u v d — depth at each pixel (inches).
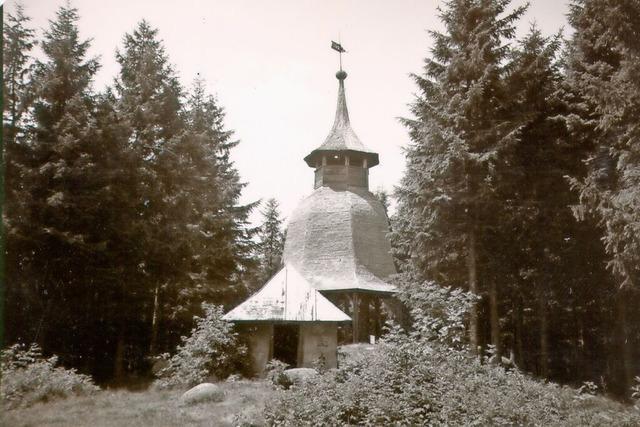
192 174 1007.6
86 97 834.8
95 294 798.5
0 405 513.3
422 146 775.1
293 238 1195.3
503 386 485.4
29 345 736.3
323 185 1245.7
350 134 1312.7
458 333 592.4
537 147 781.3
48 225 721.6
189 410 507.2
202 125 1202.6
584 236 715.4
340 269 1091.9
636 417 436.8
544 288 791.7
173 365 721.0
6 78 747.4
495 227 755.4
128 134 857.5
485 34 753.6
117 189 800.3
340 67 1408.7
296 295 866.8
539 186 752.3
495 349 597.9
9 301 719.1
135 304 870.4
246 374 776.3
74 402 553.9
